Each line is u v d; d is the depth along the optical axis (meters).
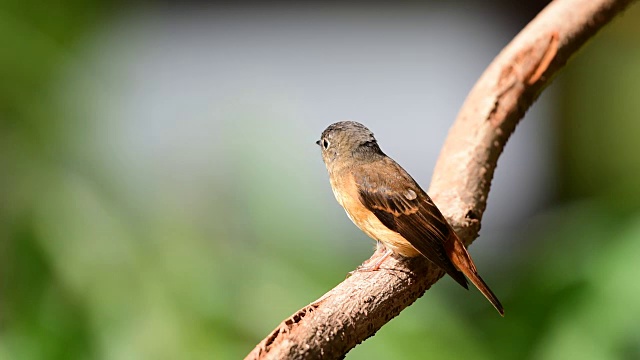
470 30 20.17
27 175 10.02
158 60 19.16
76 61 11.45
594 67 17.16
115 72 11.96
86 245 9.55
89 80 11.52
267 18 20.78
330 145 9.59
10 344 9.21
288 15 20.86
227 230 9.75
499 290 11.98
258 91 10.50
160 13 19.39
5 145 10.24
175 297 9.34
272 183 9.88
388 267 7.60
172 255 9.53
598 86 17.19
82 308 9.29
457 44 20.86
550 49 9.70
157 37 18.80
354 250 13.18
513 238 14.59
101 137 11.02
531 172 18.02
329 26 21.09
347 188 9.13
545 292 10.80
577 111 17.02
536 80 9.63
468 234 8.66
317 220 9.88
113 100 11.56
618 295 10.23
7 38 10.88
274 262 9.57
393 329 9.67
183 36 20.48
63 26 11.59
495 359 10.68
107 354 9.12
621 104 17.34
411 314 9.84
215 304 9.34
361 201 8.95
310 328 6.48
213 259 9.54
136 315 9.23
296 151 10.06
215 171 9.95
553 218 12.14
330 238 10.03
